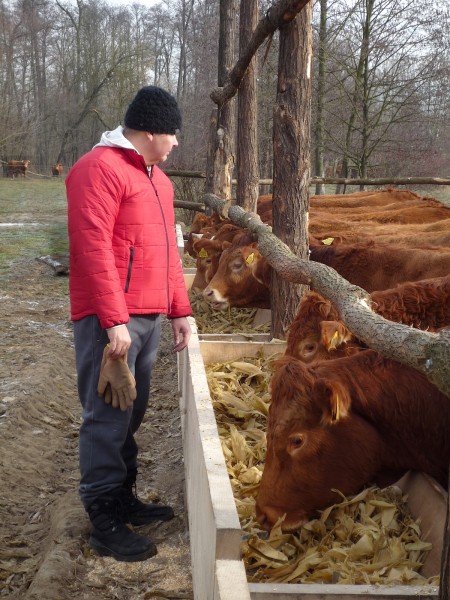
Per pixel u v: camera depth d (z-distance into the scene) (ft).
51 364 21.56
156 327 11.52
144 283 10.84
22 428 16.93
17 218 71.46
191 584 10.36
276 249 15.66
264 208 31.48
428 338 7.18
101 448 10.82
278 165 16.63
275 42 54.75
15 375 20.43
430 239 18.72
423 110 55.72
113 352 10.03
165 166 63.05
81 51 193.88
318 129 55.77
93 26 194.90
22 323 27.27
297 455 9.11
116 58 178.91
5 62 192.03
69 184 10.27
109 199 10.08
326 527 9.33
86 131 202.59
